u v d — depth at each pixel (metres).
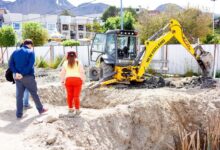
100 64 16.56
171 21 15.71
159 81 16.33
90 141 8.73
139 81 16.08
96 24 61.56
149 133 10.70
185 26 29.75
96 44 17.41
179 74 21.94
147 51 15.61
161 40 15.65
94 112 10.06
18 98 9.49
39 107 9.84
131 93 13.78
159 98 11.60
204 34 30.20
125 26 39.50
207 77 16.44
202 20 30.00
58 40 49.84
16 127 8.74
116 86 15.66
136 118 10.65
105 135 9.38
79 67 8.98
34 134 8.19
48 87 14.64
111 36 16.12
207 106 12.10
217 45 20.70
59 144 7.98
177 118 11.50
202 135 11.42
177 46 22.53
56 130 8.48
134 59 15.88
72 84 8.91
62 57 28.20
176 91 14.26
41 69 25.52
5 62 32.62
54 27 79.19
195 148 10.45
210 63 16.28
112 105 13.65
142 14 32.59
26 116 9.73
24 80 9.41
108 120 9.85
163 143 10.83
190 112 11.84
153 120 10.89
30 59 9.30
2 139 7.87
